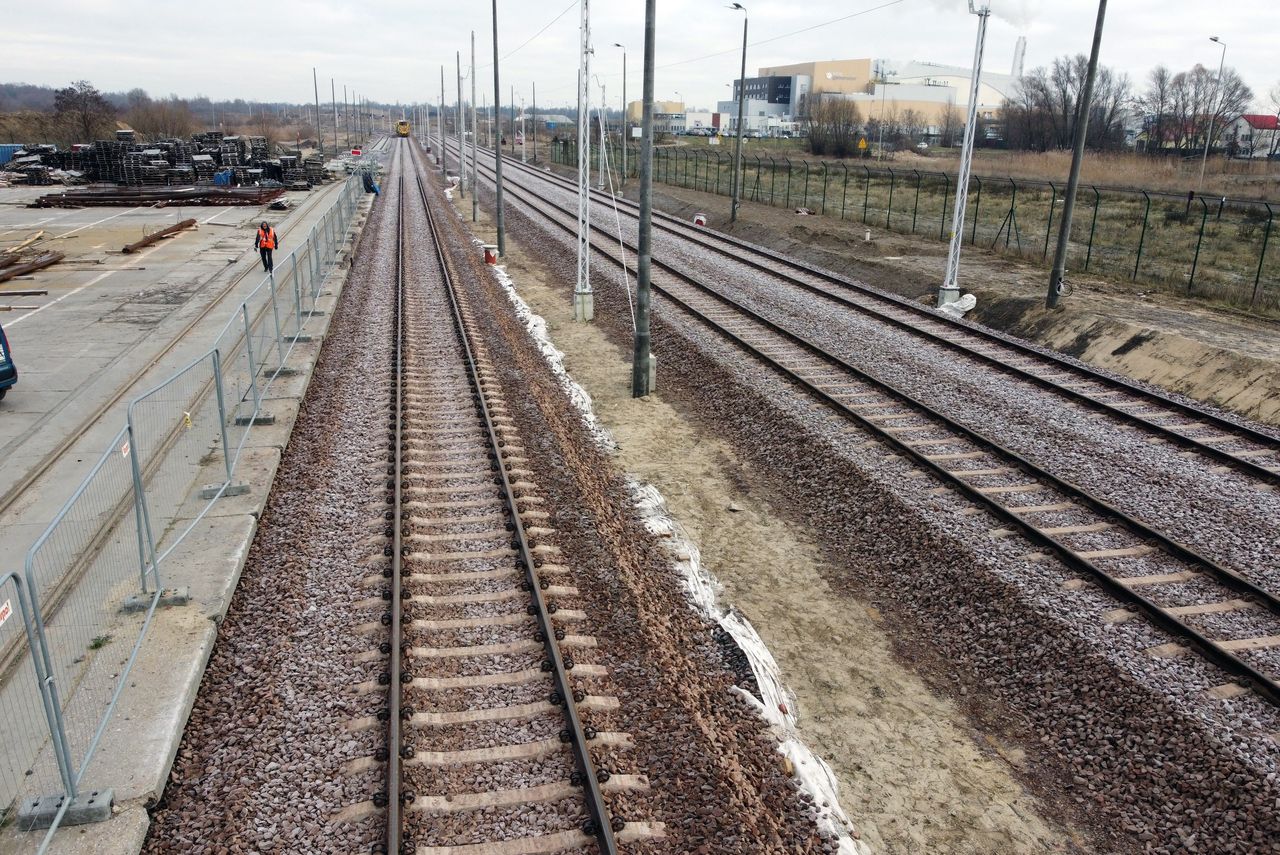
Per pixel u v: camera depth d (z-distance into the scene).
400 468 11.91
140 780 6.18
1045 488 11.92
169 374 16.02
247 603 8.77
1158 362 17.92
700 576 10.23
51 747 6.52
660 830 6.11
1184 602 9.23
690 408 16.28
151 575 8.84
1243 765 6.99
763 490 12.77
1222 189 48.44
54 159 59.47
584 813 6.21
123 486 10.01
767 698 8.02
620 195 57.59
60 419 13.55
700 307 23.42
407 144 151.62
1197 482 12.15
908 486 11.97
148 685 7.16
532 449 13.28
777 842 6.18
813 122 92.94
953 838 6.70
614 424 15.37
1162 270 27.50
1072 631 8.69
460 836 5.97
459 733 6.96
